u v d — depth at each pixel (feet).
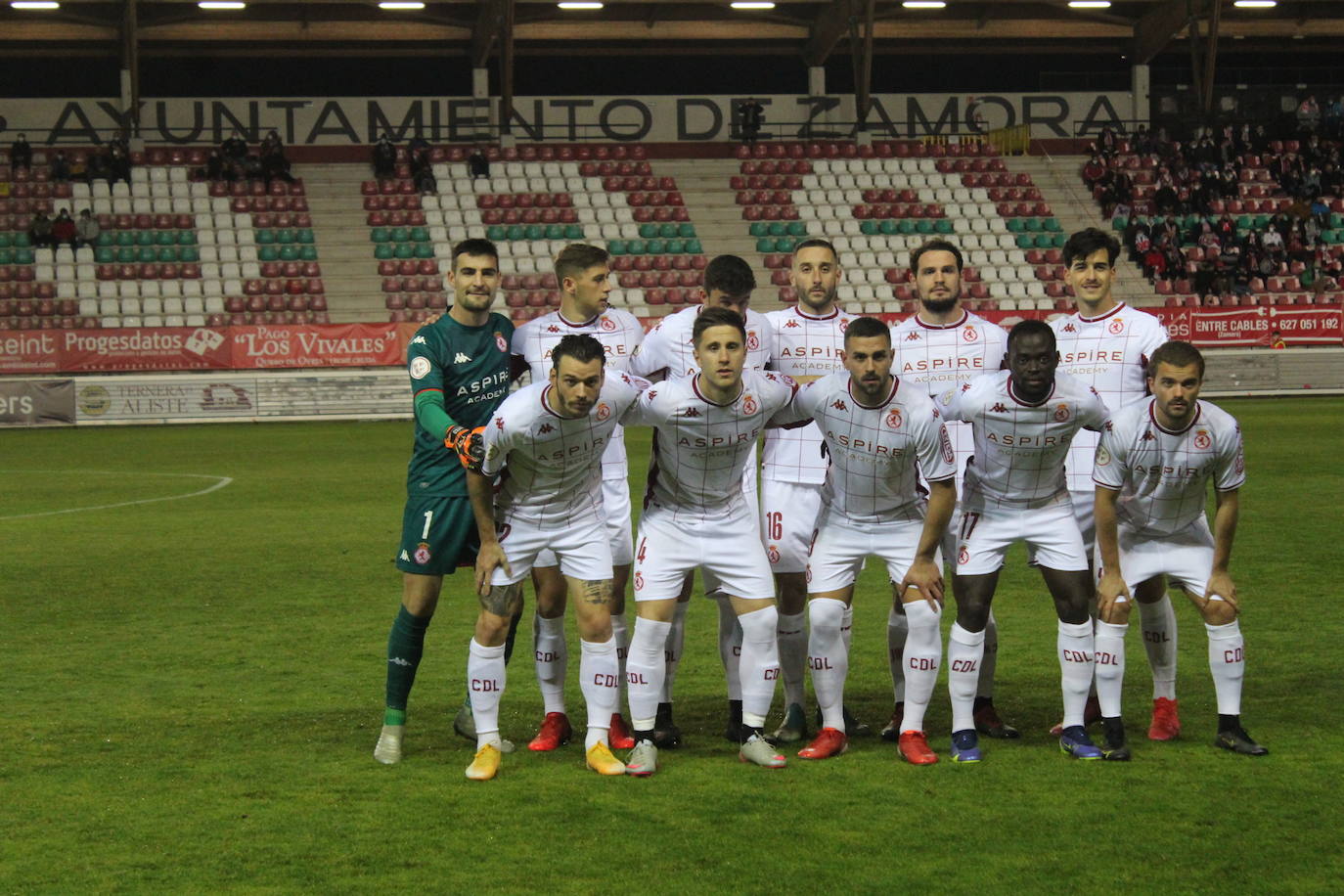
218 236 121.49
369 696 24.39
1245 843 16.31
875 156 139.54
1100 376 23.94
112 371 103.96
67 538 45.29
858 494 20.51
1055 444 19.86
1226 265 128.57
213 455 76.54
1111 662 20.08
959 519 22.80
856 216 132.57
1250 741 20.20
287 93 136.77
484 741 19.93
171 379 102.99
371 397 106.52
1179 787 18.52
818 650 20.67
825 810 17.79
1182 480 19.99
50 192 121.49
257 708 23.57
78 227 117.39
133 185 123.85
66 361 103.30
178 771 19.84
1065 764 19.80
